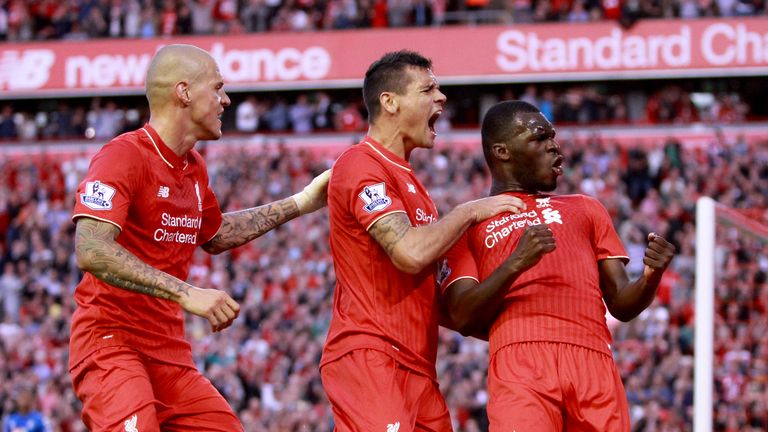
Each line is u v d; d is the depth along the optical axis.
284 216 6.96
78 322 6.12
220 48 31.28
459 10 31.25
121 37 31.59
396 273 5.93
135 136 6.05
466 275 5.93
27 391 16.77
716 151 26.03
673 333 18.30
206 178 6.51
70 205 26.30
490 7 31.25
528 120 6.08
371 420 5.75
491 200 5.91
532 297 5.88
